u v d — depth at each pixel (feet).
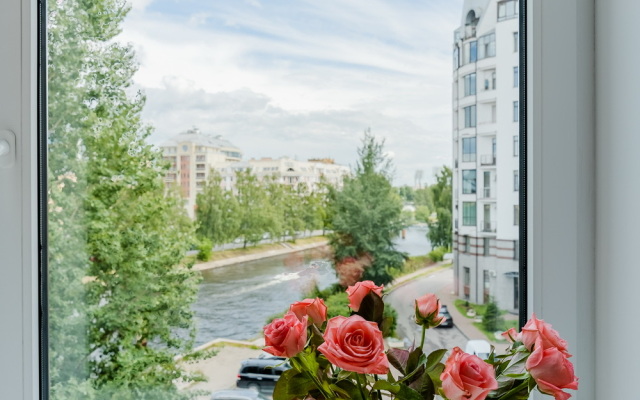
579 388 2.96
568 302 2.95
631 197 2.61
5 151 2.96
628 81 2.63
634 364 2.59
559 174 2.95
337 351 1.91
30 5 2.97
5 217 2.98
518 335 2.16
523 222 3.14
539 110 2.94
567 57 2.93
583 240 2.96
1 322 2.98
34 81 3.03
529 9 2.99
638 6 2.53
